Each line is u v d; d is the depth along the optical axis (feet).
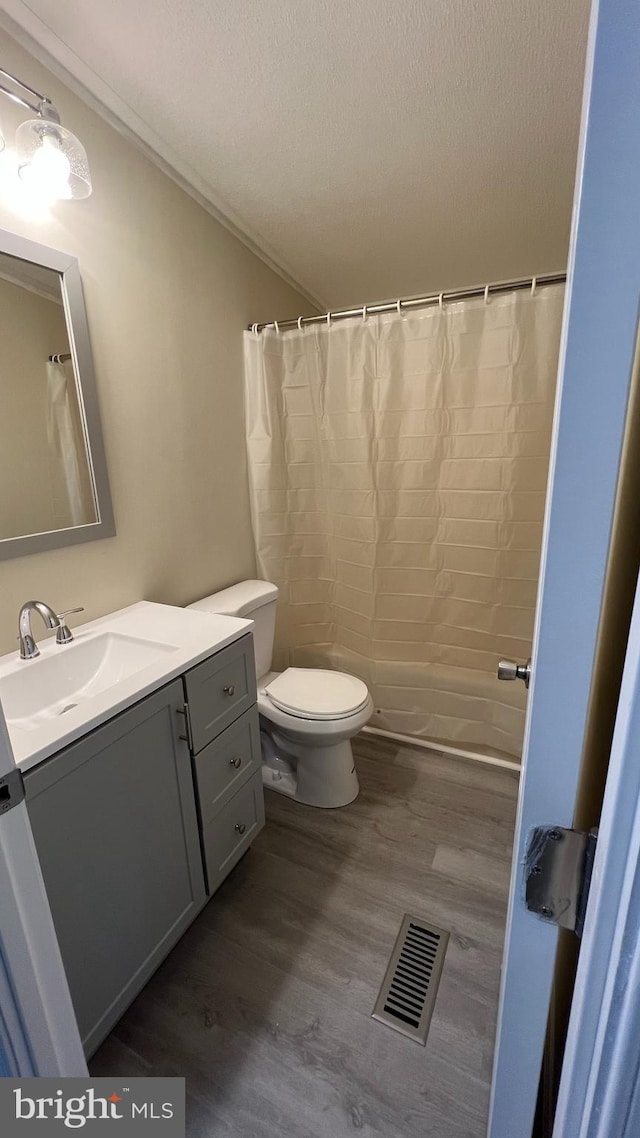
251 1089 3.48
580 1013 1.21
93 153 4.48
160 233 5.29
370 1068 3.58
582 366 1.00
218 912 4.84
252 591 6.51
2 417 3.98
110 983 3.52
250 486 7.14
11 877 2.09
